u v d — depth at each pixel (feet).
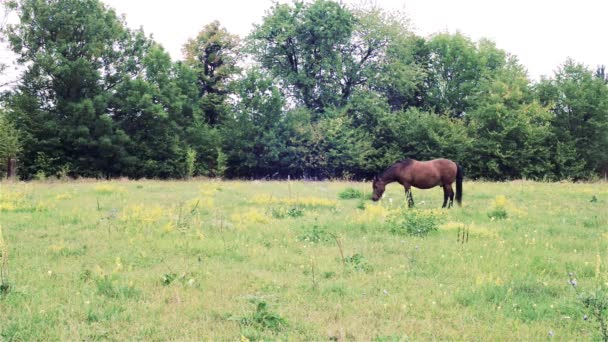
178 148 125.18
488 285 24.59
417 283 25.53
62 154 116.47
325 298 22.99
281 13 142.31
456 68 156.97
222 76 152.76
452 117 149.38
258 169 139.03
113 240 34.50
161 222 41.50
